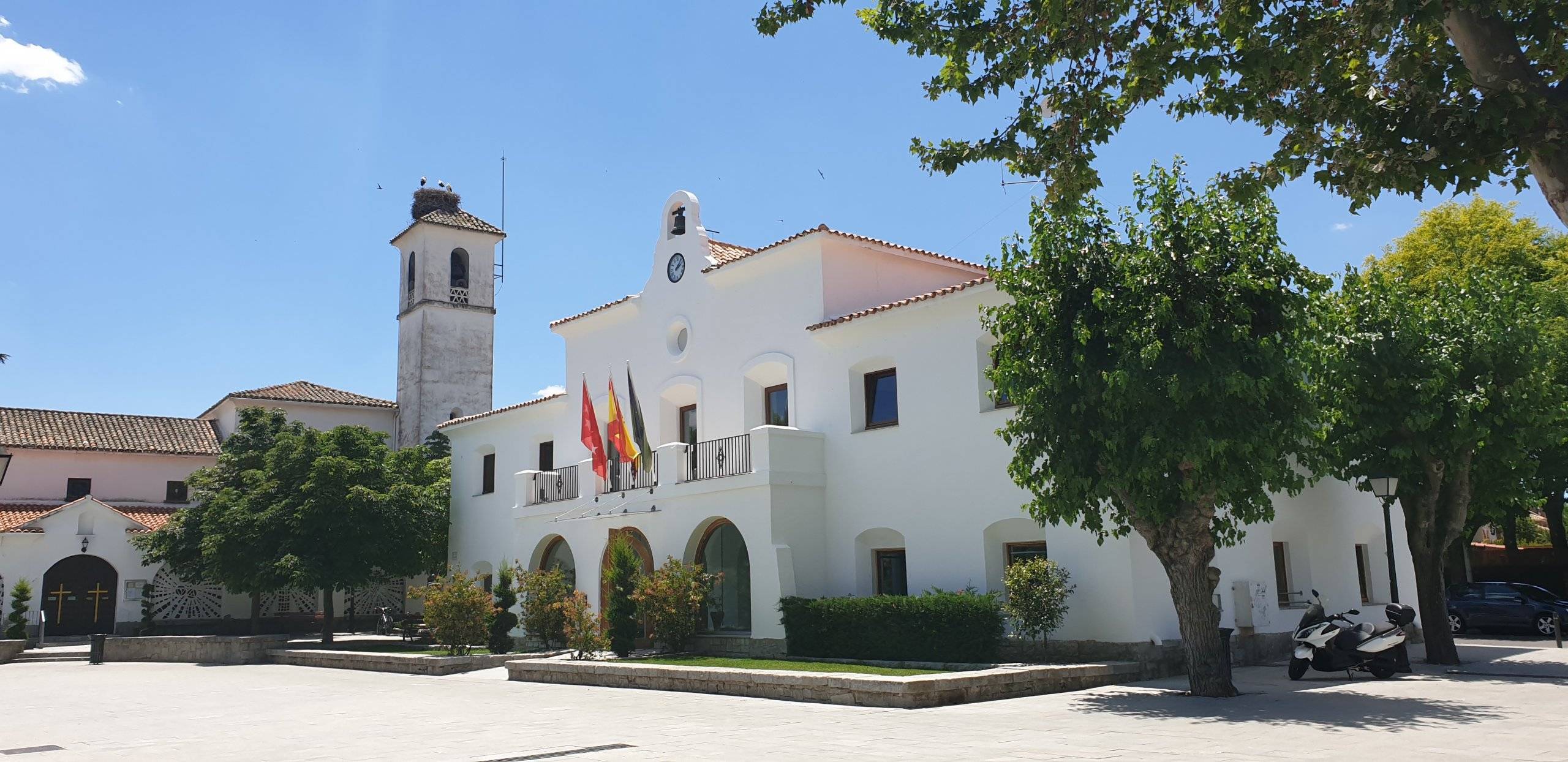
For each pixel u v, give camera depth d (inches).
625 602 877.2
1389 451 700.7
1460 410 658.2
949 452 792.3
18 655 1273.4
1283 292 540.4
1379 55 340.5
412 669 884.0
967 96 393.7
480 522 1284.4
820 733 437.1
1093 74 384.8
